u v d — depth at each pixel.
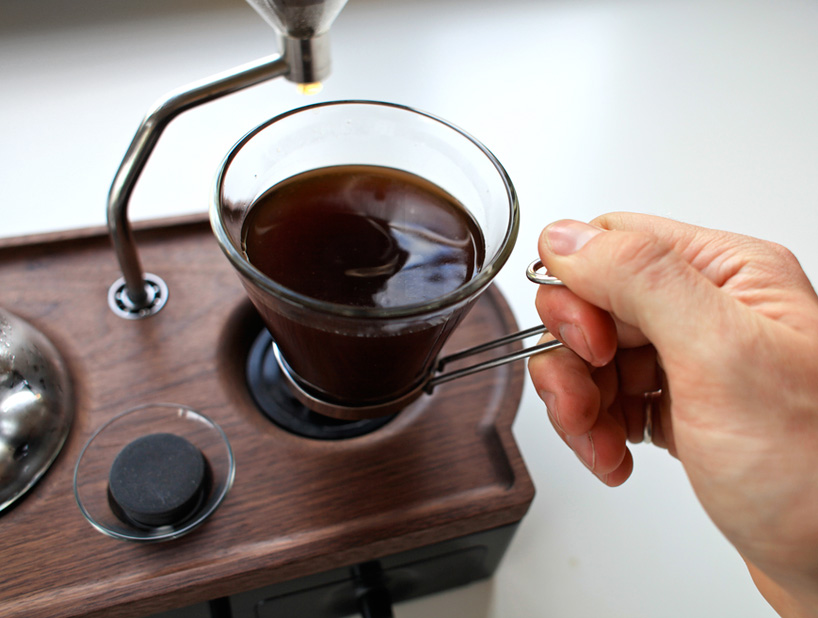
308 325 0.22
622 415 0.33
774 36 0.61
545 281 0.25
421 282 0.24
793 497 0.23
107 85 0.49
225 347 0.32
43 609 0.25
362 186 0.27
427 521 0.28
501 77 0.54
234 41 0.52
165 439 0.28
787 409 0.22
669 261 0.22
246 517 0.28
